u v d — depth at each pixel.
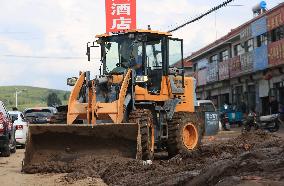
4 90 190.75
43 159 11.71
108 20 31.55
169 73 14.41
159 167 10.01
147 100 13.49
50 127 11.52
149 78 13.94
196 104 16.66
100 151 11.59
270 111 31.67
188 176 7.29
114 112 12.02
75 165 11.12
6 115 17.06
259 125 25.58
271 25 32.06
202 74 48.38
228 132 28.02
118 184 8.84
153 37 14.27
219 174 6.49
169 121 13.98
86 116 12.34
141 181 8.51
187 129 14.34
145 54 13.92
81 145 11.67
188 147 14.12
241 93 41.00
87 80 12.61
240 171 6.33
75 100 12.64
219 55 45.03
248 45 37.28
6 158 16.34
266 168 6.20
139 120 12.06
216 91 47.66
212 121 22.66
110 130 11.41
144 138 11.99
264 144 11.94
